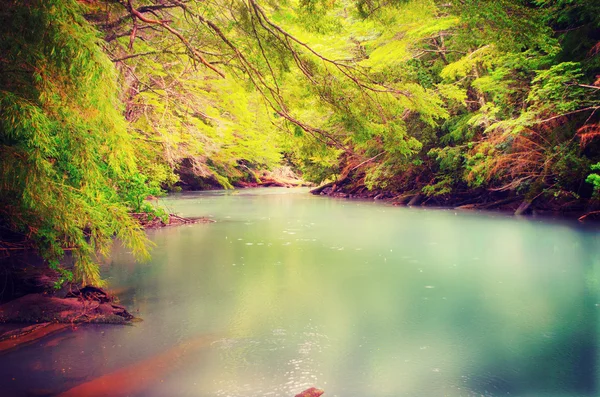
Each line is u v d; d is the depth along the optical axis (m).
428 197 20.41
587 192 14.43
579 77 12.73
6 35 3.26
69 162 4.48
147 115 10.11
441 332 4.61
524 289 6.23
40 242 5.21
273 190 33.16
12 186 3.95
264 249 9.41
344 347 4.22
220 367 3.79
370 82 6.36
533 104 13.55
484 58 13.21
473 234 11.48
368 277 6.96
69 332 4.61
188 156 13.16
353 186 26.36
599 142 13.49
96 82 3.46
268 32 5.89
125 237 5.38
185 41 5.56
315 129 6.73
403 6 5.37
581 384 3.50
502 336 4.48
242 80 7.15
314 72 6.18
